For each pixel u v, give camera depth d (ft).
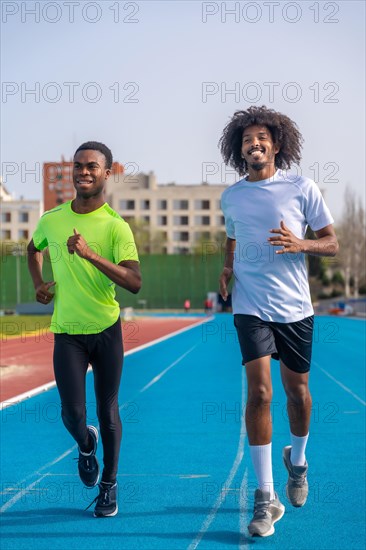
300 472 20.42
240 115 20.13
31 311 231.30
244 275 19.44
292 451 20.47
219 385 52.01
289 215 19.39
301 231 19.71
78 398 19.58
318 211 19.60
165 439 31.24
